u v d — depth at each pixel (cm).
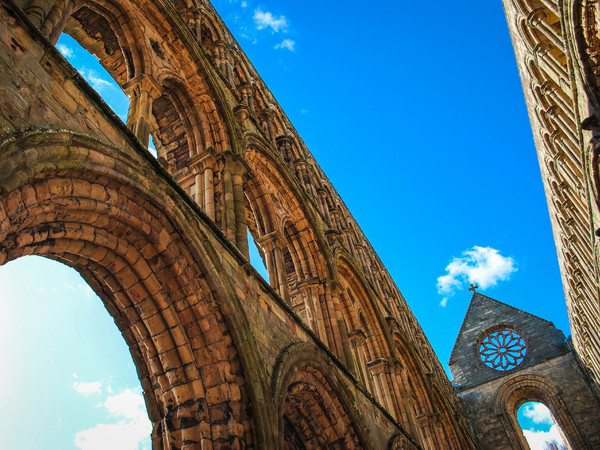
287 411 1630
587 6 1556
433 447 3319
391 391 2786
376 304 3131
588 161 1822
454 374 5756
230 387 1152
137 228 1111
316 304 2277
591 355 4450
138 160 1117
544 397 5331
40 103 902
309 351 1590
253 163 2273
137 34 1608
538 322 5709
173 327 1164
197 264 1210
